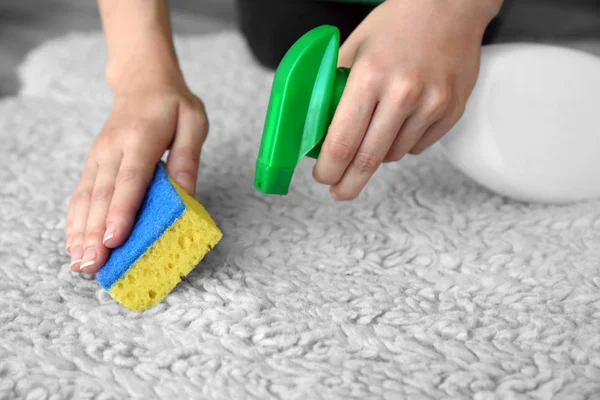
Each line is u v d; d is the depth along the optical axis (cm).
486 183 62
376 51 49
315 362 46
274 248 59
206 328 50
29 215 65
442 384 44
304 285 55
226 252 58
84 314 52
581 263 56
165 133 59
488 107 57
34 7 138
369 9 91
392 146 53
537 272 56
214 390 44
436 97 49
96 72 99
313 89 47
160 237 50
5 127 83
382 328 49
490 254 58
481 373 45
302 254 59
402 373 45
